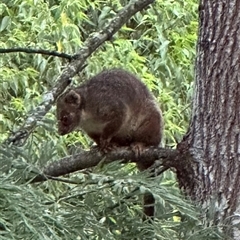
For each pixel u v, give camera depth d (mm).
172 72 16250
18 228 6000
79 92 10031
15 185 6227
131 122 9852
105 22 16578
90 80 10258
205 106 8578
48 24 15656
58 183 9695
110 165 7543
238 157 8359
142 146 9008
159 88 15555
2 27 15781
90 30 17031
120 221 7531
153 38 16859
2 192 6078
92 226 6945
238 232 8109
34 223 6066
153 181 7488
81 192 7289
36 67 15484
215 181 8391
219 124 8461
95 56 15438
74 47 15430
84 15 16047
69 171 8773
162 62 15914
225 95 8461
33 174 7352
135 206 7645
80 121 9953
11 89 15633
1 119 14133
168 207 7891
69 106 9977
